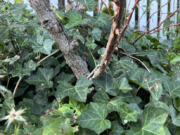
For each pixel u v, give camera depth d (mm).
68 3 1354
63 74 1002
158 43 1468
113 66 1072
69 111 800
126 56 1146
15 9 1055
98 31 1114
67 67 1071
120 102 851
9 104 786
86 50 1091
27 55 1042
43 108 888
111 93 901
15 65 948
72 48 850
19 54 1061
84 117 773
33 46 1003
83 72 900
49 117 705
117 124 802
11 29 992
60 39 853
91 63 1062
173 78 1092
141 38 1416
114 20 602
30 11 1465
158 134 741
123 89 905
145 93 1015
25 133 685
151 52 1214
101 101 866
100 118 774
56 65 1057
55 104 876
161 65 1216
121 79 935
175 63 1144
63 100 911
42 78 971
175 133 813
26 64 944
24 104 888
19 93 972
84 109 814
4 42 997
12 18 1029
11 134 710
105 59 755
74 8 1322
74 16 1058
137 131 765
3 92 845
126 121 767
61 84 875
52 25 827
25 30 1137
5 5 1065
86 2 1173
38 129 657
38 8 804
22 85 1000
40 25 1176
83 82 861
